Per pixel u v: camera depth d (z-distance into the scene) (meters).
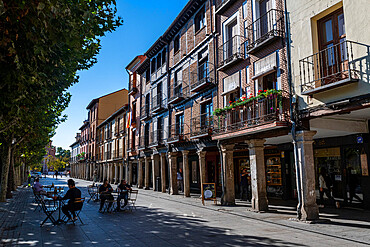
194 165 23.19
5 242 6.84
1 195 15.58
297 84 9.67
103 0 6.45
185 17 19.91
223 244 6.60
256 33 12.21
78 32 5.83
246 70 12.89
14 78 5.32
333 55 8.62
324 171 12.50
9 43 5.08
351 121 10.57
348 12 8.00
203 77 17.39
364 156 10.95
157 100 24.33
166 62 23.03
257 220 9.77
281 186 15.49
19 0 4.42
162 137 22.75
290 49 10.08
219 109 13.24
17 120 9.15
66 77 9.55
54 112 14.98
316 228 8.05
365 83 7.47
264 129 10.36
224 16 15.15
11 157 18.56
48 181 46.09
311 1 9.34
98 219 10.12
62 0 5.18
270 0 11.75
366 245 6.39
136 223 9.31
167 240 7.00
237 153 18.78
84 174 57.34
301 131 9.23
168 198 17.55
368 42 7.45
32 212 11.88
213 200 14.19
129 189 12.59
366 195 10.85
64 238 7.24
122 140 35.34
